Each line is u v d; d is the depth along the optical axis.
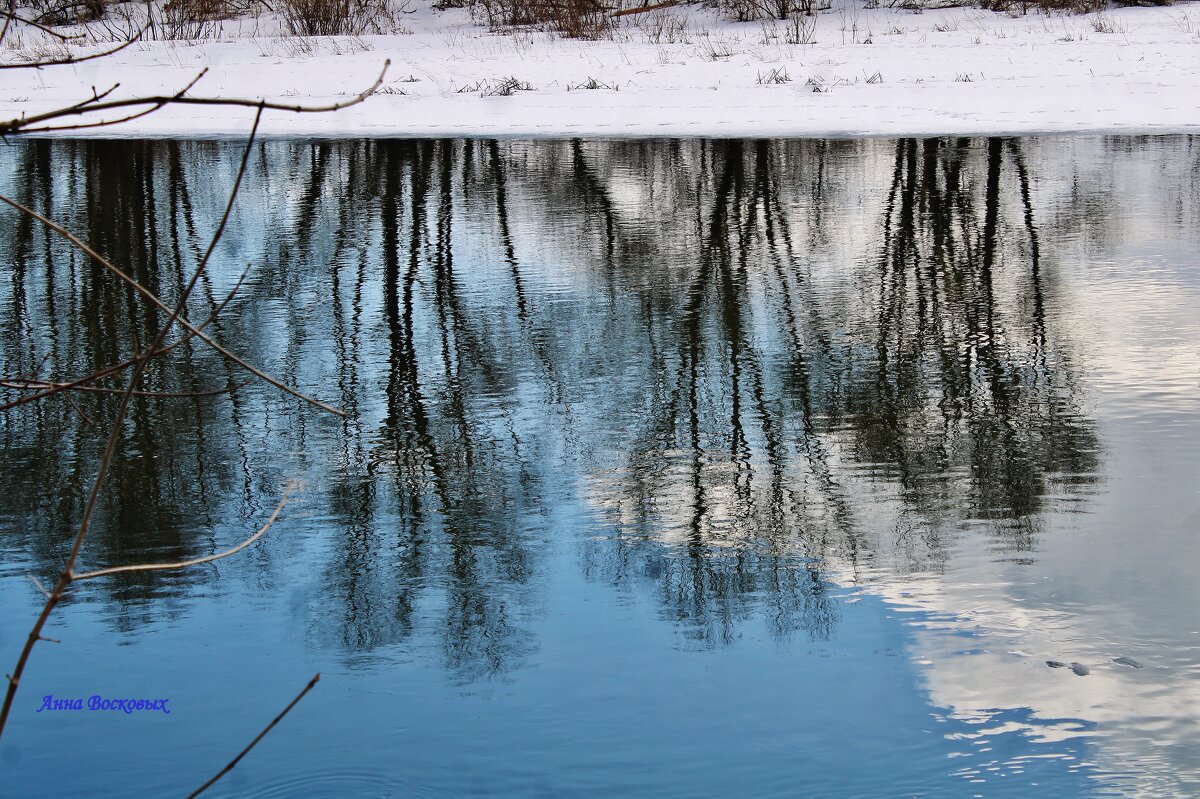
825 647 5.85
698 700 5.41
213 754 5.13
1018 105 24.56
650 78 28.44
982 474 8.02
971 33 32.97
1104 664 5.60
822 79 27.42
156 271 14.26
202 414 9.58
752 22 37.25
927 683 5.49
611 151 21.67
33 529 7.50
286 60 32.03
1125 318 11.41
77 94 28.42
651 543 7.16
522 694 5.48
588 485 8.08
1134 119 23.16
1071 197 16.83
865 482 7.98
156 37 36.00
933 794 4.71
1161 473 7.88
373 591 6.63
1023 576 6.51
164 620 6.34
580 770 4.95
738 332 11.47
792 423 9.12
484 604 6.41
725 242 15.04
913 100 25.34
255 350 11.27
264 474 8.36
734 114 24.88
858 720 5.23
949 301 12.27
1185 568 6.52
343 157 21.75
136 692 5.63
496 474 8.27
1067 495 7.60
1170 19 33.38
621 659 5.81
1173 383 9.59
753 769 4.89
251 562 6.99
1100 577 6.45
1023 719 5.18
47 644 6.09
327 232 15.99
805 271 13.62
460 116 25.72
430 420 9.38
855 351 10.80
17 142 24.00
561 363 10.70
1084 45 29.78
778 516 7.47
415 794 4.80
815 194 17.56
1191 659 5.61
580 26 36.09
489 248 15.01
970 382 9.87
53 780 4.96
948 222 15.70
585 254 14.61
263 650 5.98
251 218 16.95
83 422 9.41
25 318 12.41
